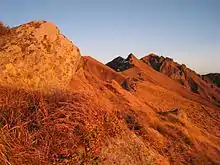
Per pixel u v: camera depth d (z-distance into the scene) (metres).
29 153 5.99
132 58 124.50
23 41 10.62
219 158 13.93
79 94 8.07
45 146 6.30
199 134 16.05
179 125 15.67
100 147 7.33
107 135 7.95
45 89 8.65
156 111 18.28
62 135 6.63
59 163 6.27
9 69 9.71
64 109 7.09
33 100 7.24
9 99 7.09
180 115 16.75
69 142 6.62
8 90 7.50
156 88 54.59
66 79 11.05
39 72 10.28
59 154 6.39
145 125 12.45
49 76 10.50
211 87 173.12
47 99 7.47
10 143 5.91
